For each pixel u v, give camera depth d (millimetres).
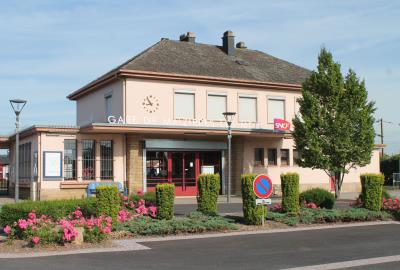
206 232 12820
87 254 9836
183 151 27531
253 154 29312
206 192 14805
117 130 24094
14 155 30250
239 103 29375
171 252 10062
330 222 14742
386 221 15383
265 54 35500
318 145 24078
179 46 31500
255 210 13805
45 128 23734
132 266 8664
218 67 30094
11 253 9953
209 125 28219
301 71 33594
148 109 26625
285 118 30734
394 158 44000
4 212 12328
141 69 26609
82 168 24625
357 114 23938
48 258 9414
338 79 24484
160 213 13719
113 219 12406
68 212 12734
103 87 29031
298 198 15023
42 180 23766
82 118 32438
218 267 8586
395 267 8570
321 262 9023
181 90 27609
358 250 10281
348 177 32375
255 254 9820
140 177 25734
